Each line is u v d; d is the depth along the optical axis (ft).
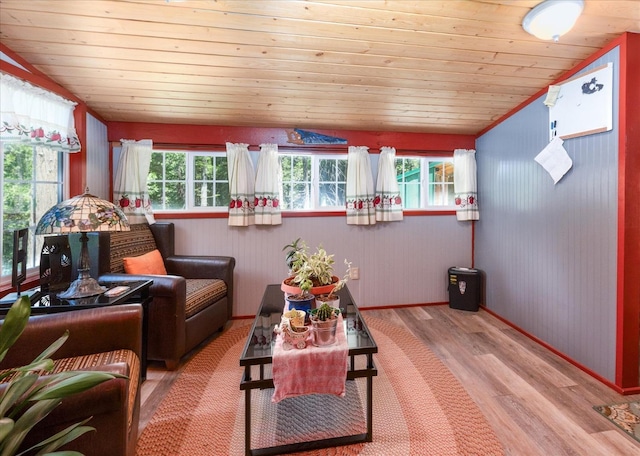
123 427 3.51
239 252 10.07
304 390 4.50
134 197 9.14
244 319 10.05
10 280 6.02
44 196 6.98
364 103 8.60
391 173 10.46
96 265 6.88
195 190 10.09
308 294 5.65
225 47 6.20
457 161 10.88
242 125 9.77
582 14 5.41
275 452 4.65
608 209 6.27
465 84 7.75
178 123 9.46
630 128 5.93
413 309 10.82
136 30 5.65
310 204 10.69
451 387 6.24
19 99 5.85
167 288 6.74
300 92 7.97
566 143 7.25
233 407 5.69
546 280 7.91
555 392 6.07
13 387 2.86
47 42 5.83
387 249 10.89
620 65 5.98
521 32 5.93
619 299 6.08
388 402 5.78
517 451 4.64
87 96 7.72
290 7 5.27
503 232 9.59
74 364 4.23
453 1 5.19
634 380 6.07
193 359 7.42
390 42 6.18
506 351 7.74
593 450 4.66
